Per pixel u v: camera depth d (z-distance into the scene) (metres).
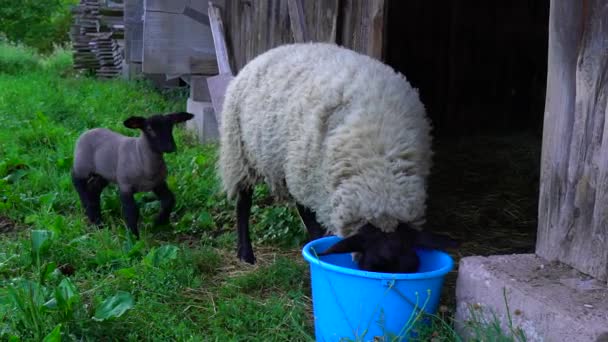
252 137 4.23
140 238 4.70
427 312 3.02
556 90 3.03
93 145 5.01
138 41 10.83
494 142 8.53
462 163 7.50
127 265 4.11
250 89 4.33
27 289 3.35
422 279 2.89
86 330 3.12
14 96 10.13
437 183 6.68
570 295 2.74
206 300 3.81
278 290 3.98
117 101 10.23
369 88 3.63
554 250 3.12
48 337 2.89
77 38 15.76
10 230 4.86
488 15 9.38
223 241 4.76
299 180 3.79
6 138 7.18
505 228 5.43
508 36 9.42
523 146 8.16
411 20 9.48
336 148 3.49
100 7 14.13
